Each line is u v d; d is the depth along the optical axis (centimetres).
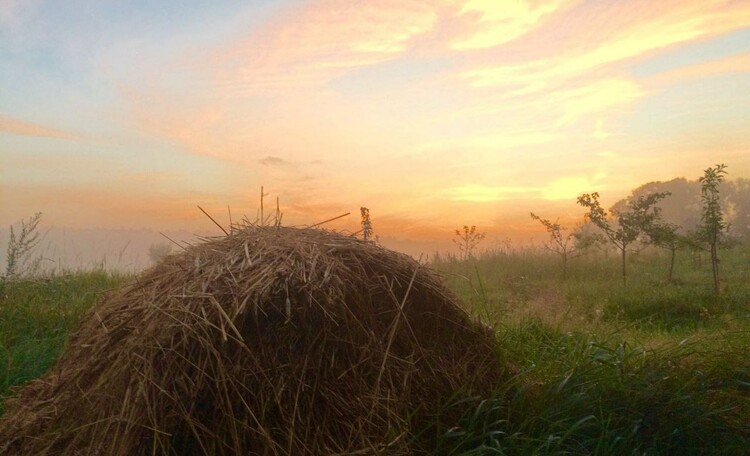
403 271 403
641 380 410
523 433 366
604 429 359
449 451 348
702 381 423
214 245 408
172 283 365
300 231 428
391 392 354
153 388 310
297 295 344
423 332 399
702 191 1256
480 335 427
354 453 319
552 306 984
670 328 850
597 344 456
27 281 889
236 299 334
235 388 318
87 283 951
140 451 301
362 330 359
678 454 371
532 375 435
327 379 339
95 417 322
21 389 428
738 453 370
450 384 384
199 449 310
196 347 322
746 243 1869
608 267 1545
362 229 451
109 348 351
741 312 871
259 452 310
